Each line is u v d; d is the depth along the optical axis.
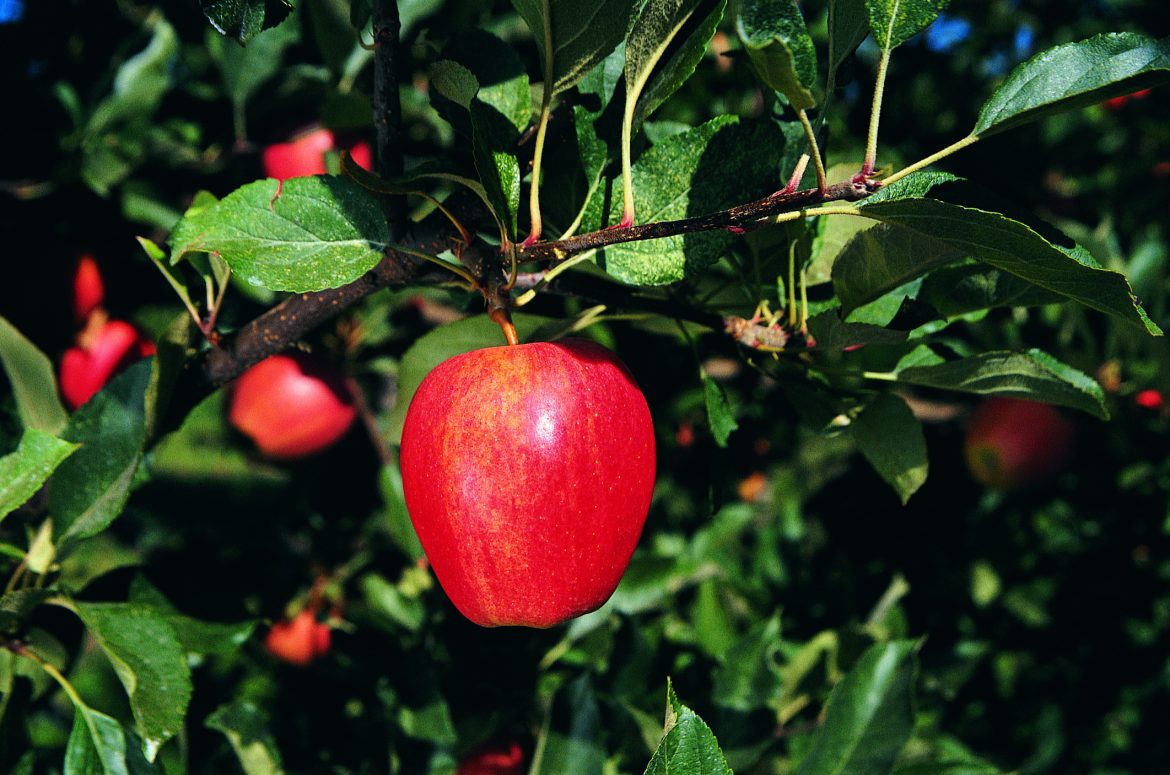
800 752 0.72
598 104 0.50
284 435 0.89
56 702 0.94
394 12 0.46
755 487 1.30
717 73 1.02
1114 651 1.11
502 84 0.49
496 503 0.46
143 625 0.52
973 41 1.32
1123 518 1.09
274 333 0.55
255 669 0.82
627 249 0.48
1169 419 1.00
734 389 0.98
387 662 0.71
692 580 0.80
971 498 1.07
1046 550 1.15
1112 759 1.15
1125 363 0.99
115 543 1.03
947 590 1.05
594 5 0.45
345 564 0.92
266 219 0.45
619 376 0.49
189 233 0.45
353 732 0.68
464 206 0.49
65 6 0.85
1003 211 0.45
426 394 0.48
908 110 1.17
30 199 0.77
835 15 0.46
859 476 1.03
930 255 0.48
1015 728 1.13
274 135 0.82
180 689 0.52
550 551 0.46
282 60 0.82
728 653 0.66
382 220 0.47
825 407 0.54
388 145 0.48
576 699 0.60
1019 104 0.43
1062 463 1.00
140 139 0.82
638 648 0.66
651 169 0.49
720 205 0.49
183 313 0.54
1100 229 1.01
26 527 0.59
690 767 0.42
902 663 0.61
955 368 0.51
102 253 0.78
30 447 0.50
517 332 0.58
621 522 0.48
